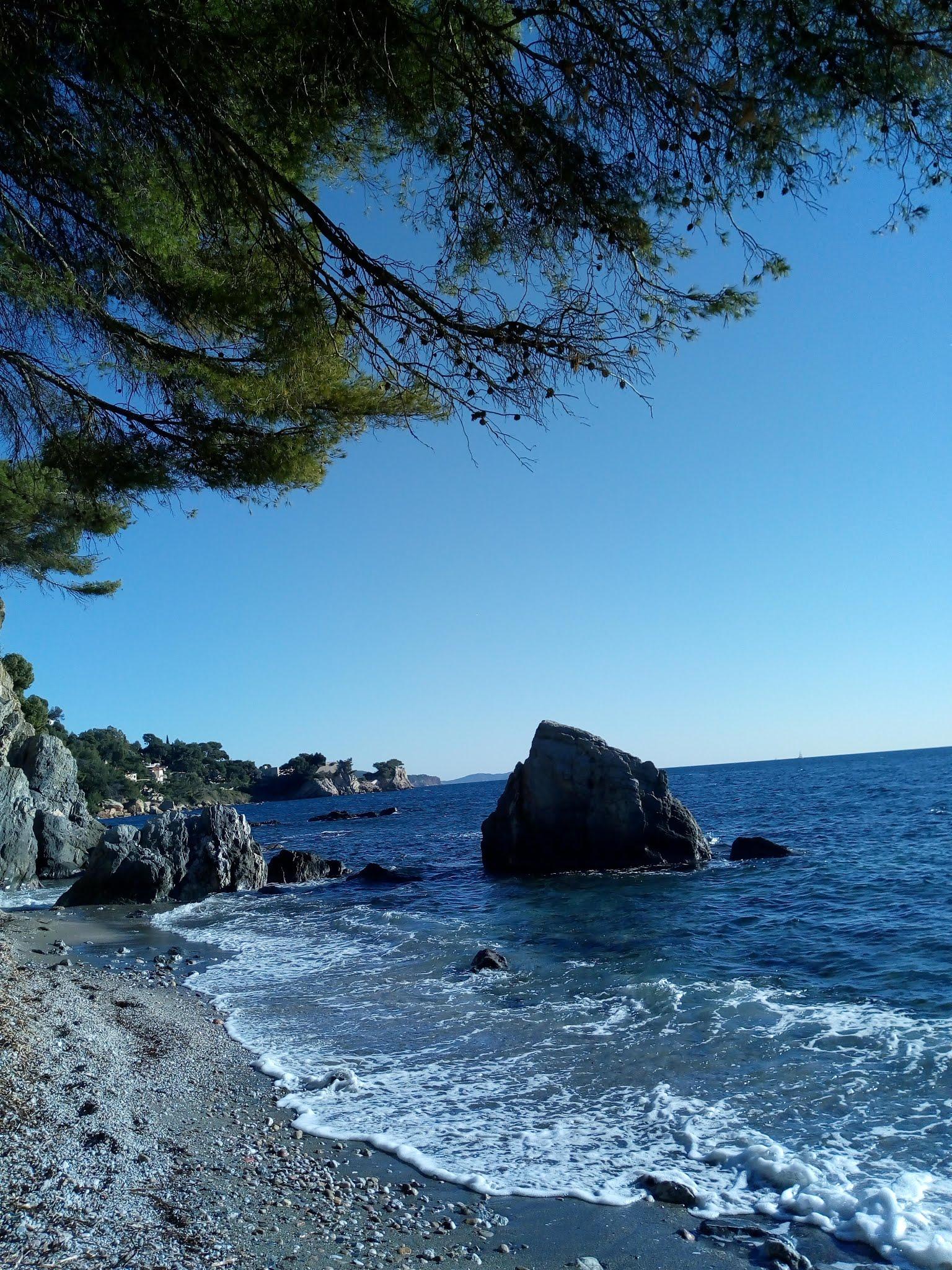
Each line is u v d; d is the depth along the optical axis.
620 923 19.20
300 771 190.38
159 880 29.00
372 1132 7.76
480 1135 7.62
